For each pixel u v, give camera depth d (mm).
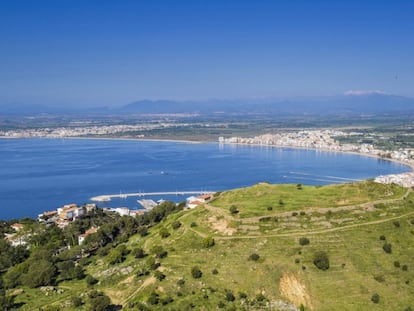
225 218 192250
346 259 160750
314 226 181375
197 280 154375
